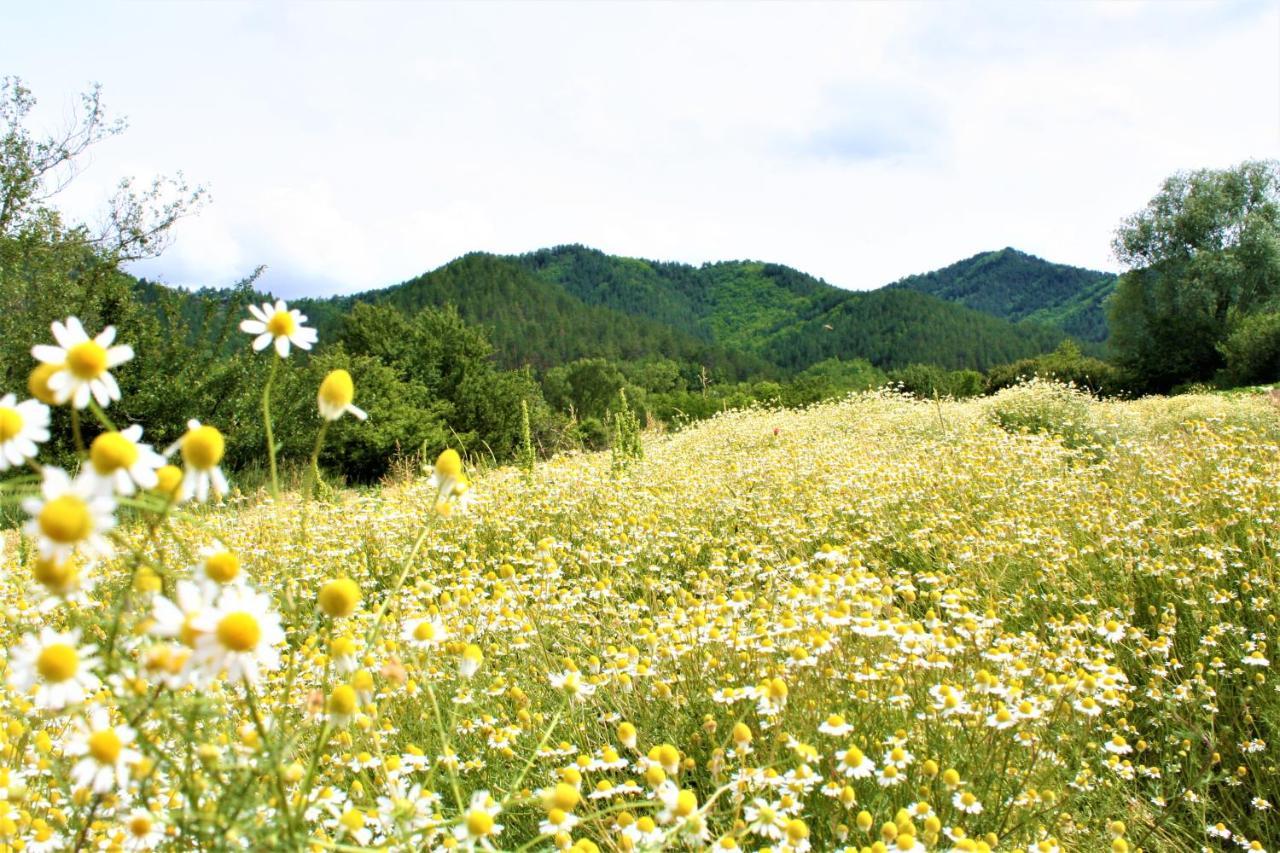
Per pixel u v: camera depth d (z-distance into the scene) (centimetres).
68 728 210
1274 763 314
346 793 230
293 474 1505
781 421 1577
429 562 564
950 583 469
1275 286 3825
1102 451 966
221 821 127
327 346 2545
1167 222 3975
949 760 277
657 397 3866
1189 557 463
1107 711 347
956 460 821
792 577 469
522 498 750
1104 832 279
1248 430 804
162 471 131
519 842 255
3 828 164
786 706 279
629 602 484
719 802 244
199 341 1669
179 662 117
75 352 124
